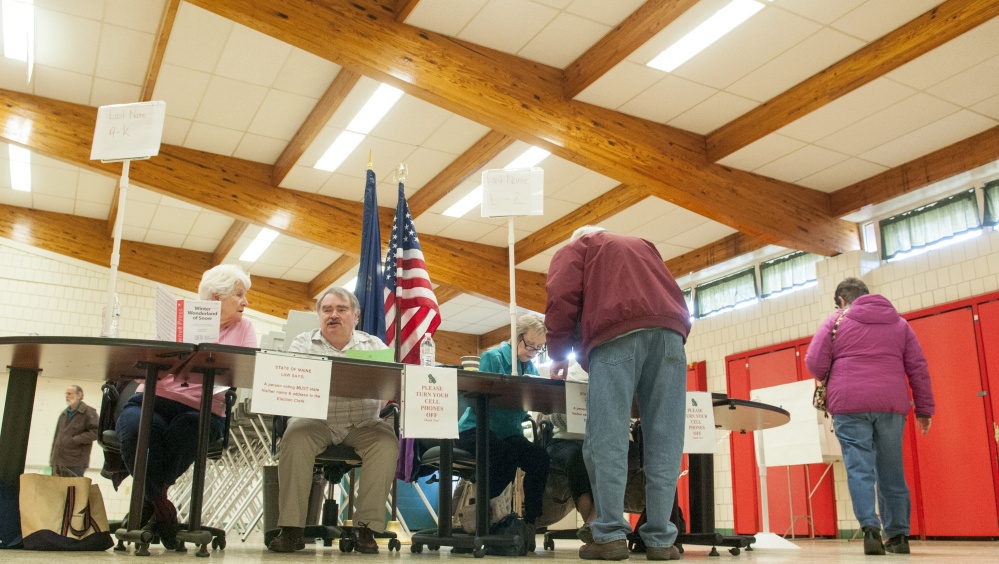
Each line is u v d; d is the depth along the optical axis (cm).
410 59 598
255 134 797
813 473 856
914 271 788
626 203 845
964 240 746
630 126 706
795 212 807
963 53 579
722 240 985
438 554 269
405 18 598
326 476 329
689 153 740
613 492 219
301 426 260
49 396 930
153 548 275
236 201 847
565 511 409
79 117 763
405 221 402
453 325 1423
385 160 819
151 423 239
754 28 574
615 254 232
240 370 238
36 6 609
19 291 1009
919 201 797
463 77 620
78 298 1045
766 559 261
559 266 241
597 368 226
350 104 709
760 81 649
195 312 242
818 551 364
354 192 903
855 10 551
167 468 258
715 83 652
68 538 232
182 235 1098
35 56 680
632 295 224
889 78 613
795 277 916
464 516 348
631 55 612
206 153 839
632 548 333
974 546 532
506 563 216
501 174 346
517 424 344
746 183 776
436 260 998
